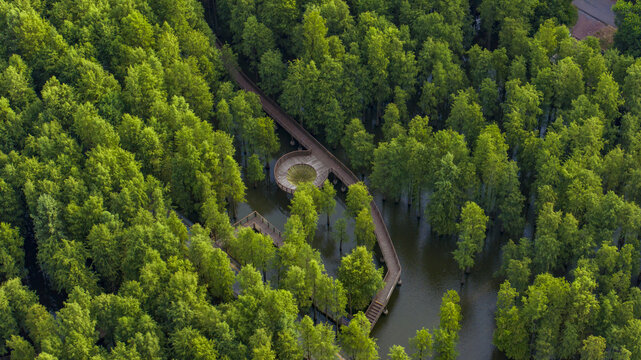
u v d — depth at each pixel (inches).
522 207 7780.5
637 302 6535.4
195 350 6058.1
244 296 6392.7
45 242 6919.3
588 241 7027.6
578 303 6343.5
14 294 6520.7
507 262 7253.9
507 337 6560.0
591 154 7844.5
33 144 7559.1
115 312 6358.3
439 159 7790.4
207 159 7775.6
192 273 6737.2
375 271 7012.8
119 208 7209.6
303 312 7111.2
